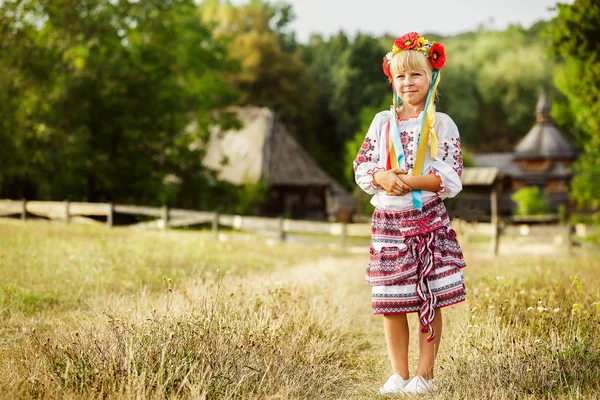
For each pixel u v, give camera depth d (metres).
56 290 6.46
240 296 5.42
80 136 24.25
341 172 59.72
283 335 4.58
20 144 23.52
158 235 15.16
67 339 4.05
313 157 61.28
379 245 3.90
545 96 62.56
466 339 4.66
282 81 59.84
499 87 69.06
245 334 4.20
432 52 3.93
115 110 26.17
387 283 3.83
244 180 35.81
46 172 24.48
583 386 3.71
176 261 9.20
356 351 5.13
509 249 19.56
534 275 7.67
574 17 14.59
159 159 29.52
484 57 70.94
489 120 70.31
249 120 40.84
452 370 4.16
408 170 3.88
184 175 30.75
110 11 27.06
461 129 68.12
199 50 32.38
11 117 23.14
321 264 11.21
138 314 4.48
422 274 3.78
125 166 26.72
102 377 3.48
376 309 3.86
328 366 4.46
